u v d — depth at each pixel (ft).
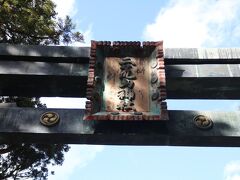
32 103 34.78
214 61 21.81
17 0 31.63
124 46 21.44
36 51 21.76
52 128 19.08
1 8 30.66
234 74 21.04
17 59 21.68
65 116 19.63
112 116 18.28
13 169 37.09
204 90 21.85
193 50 21.99
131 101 19.48
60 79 21.12
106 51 21.56
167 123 19.22
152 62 21.01
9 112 19.75
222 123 19.44
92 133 18.76
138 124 18.93
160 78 19.71
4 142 19.84
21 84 21.49
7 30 32.19
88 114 18.31
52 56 21.61
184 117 19.60
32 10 32.65
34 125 19.24
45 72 20.95
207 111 20.02
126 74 20.63
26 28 32.27
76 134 18.94
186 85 21.54
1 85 21.54
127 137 18.89
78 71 21.17
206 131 19.08
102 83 20.25
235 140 19.35
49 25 33.86
